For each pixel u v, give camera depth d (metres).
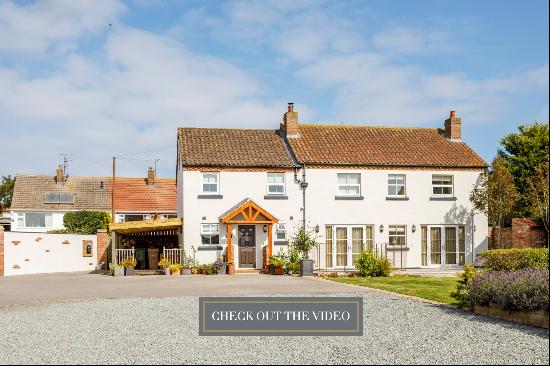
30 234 35.44
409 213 34.06
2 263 33.44
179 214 36.16
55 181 57.81
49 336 12.91
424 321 14.20
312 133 36.38
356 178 33.81
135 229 33.22
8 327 14.13
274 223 31.94
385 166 33.91
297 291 20.62
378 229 33.62
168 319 15.02
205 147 33.66
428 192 34.38
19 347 11.79
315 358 10.60
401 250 33.72
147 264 36.88
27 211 54.78
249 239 32.28
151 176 59.12
